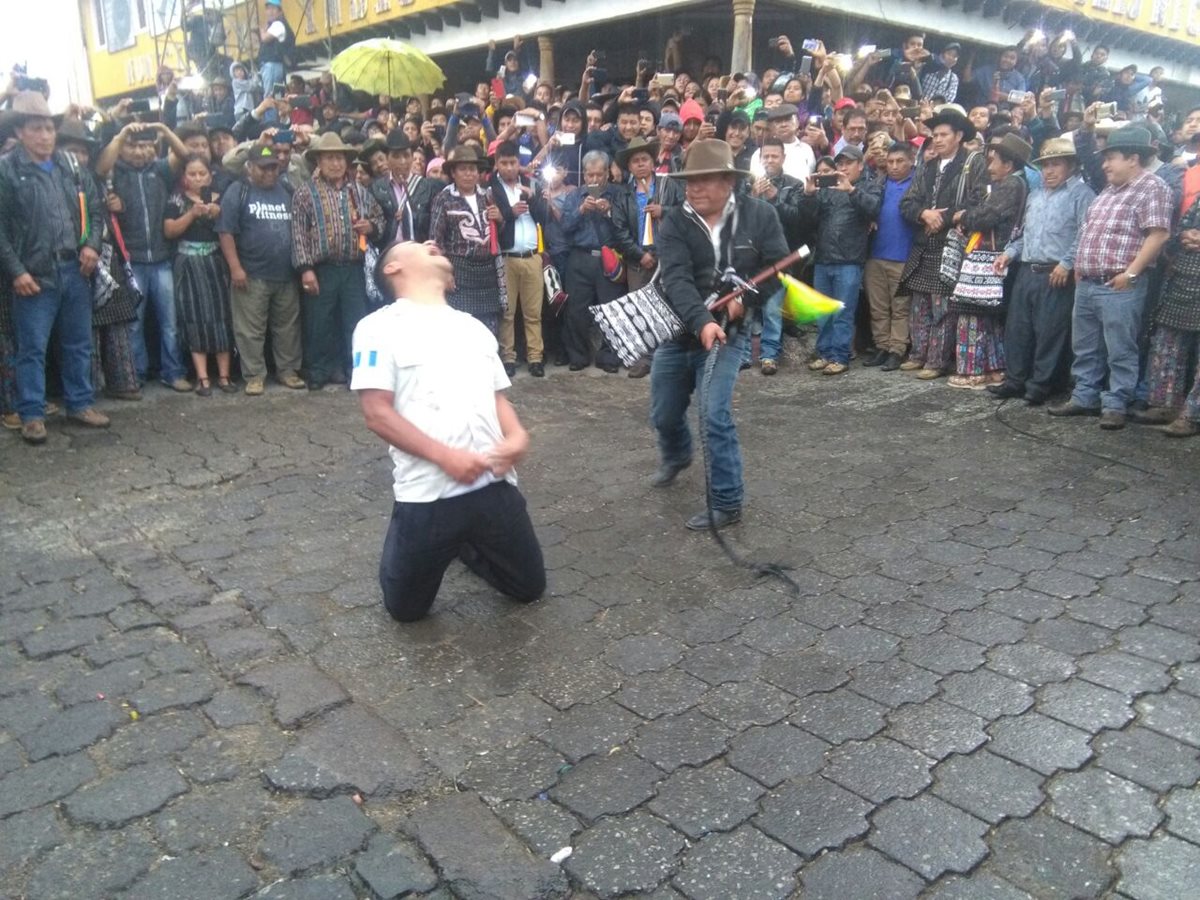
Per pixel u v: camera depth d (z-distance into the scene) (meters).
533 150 8.44
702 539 4.13
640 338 4.27
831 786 2.50
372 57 9.02
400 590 3.29
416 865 2.25
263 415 6.04
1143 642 3.18
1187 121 6.57
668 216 4.19
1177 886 2.14
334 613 3.49
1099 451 5.18
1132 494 4.54
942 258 6.64
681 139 7.74
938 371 6.94
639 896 2.15
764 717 2.81
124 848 2.31
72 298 5.45
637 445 5.49
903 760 2.60
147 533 4.25
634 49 12.87
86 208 5.43
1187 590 3.55
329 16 15.85
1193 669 3.02
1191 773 2.52
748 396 6.64
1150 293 5.71
